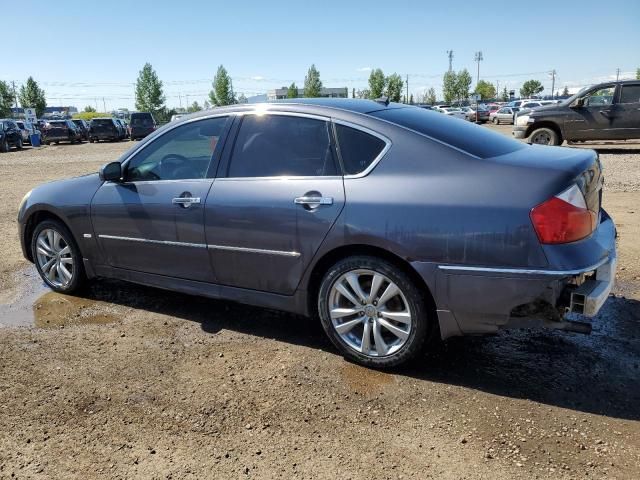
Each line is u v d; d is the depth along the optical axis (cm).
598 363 362
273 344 400
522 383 339
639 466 262
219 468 269
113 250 464
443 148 333
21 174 1630
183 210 411
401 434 291
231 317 452
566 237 299
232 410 317
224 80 7750
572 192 304
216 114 418
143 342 408
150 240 436
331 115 368
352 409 315
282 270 375
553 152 354
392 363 350
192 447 285
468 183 317
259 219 375
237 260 393
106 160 2112
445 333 332
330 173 358
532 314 308
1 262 632
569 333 408
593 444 279
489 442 282
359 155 352
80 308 480
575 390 330
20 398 334
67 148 3089
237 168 396
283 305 385
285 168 376
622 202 855
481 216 308
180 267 427
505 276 304
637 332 406
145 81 7325
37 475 266
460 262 314
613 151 1636
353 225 339
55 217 506
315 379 349
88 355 388
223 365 370
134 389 341
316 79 8212
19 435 298
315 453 278
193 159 422
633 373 348
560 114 1509
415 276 334
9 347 404
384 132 349
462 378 346
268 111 395
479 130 387
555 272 295
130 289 525
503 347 388
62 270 509
